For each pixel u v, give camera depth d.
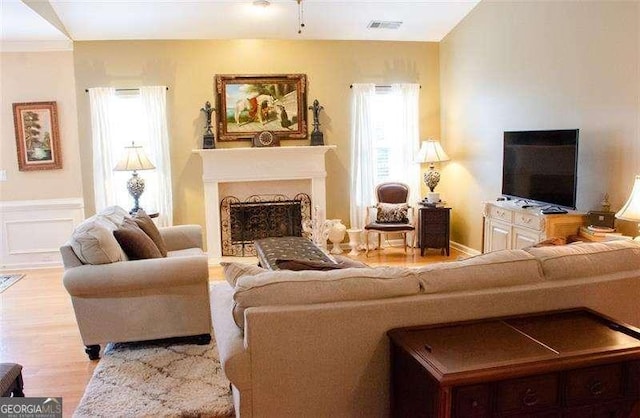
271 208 6.22
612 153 3.87
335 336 1.95
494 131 5.38
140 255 3.44
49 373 3.04
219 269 5.63
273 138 6.00
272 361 1.92
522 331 1.92
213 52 5.88
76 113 5.75
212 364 3.07
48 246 5.86
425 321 2.02
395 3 5.35
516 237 4.46
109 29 5.46
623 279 2.25
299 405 1.98
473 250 5.93
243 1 5.05
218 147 5.98
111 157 5.75
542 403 1.70
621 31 3.74
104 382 2.84
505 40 5.12
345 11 5.43
